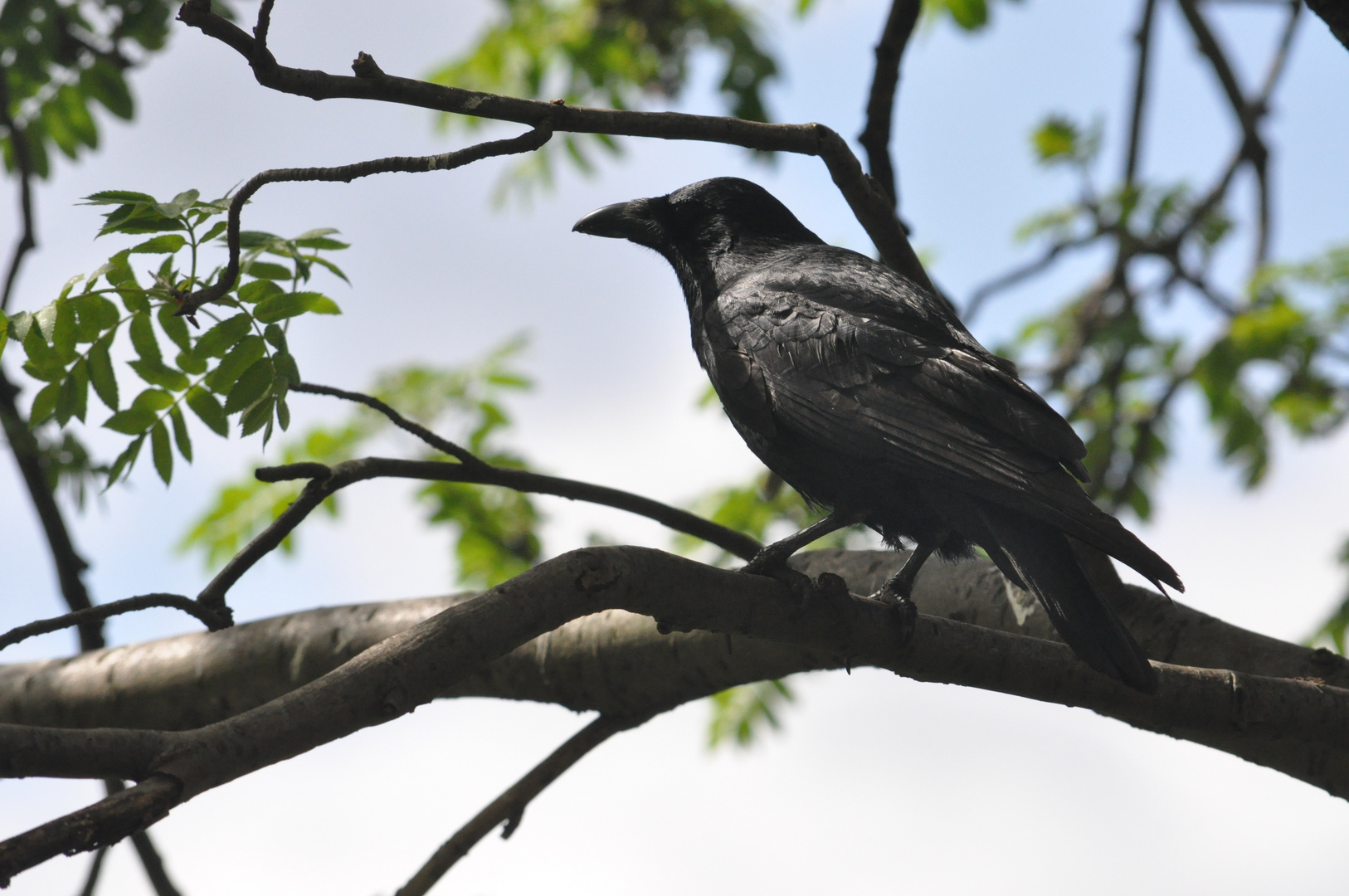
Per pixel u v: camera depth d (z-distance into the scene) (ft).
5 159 42.09
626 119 24.91
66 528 36.27
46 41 40.83
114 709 32.53
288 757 19.39
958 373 30.48
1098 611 26.02
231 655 32.01
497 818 30.66
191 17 20.36
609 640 30.91
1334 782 30.01
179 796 17.57
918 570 32.60
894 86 32.81
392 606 31.89
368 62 22.13
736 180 39.68
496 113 23.22
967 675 26.61
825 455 31.68
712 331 34.81
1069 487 27.40
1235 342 59.47
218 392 26.48
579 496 31.04
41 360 26.30
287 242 26.76
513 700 32.35
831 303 33.32
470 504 53.42
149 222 25.00
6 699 33.17
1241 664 30.94
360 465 27.81
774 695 47.83
